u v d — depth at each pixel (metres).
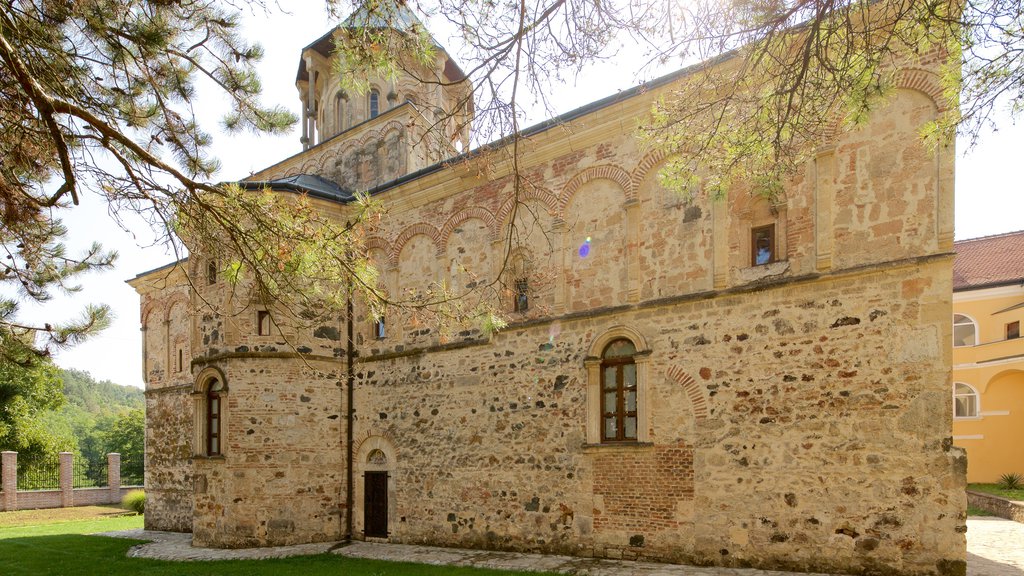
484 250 14.32
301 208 7.62
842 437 9.58
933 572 8.68
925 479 8.90
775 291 10.43
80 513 28.48
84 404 124.25
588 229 12.76
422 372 14.77
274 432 14.66
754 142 6.83
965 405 24.36
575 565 10.95
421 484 14.36
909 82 9.53
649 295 11.77
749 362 10.53
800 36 6.65
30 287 7.71
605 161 12.59
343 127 21.73
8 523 24.67
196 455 14.97
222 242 7.61
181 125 7.49
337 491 15.32
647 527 11.12
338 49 6.35
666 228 11.73
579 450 12.11
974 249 26.98
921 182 9.38
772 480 10.06
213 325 15.35
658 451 11.19
